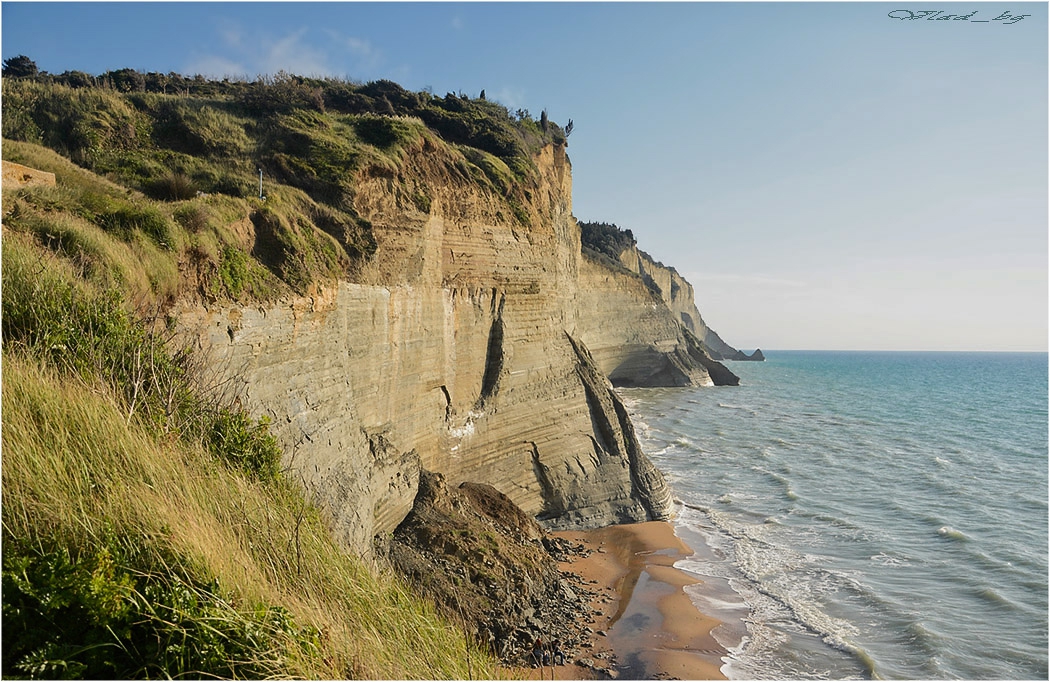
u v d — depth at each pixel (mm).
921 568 23578
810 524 28781
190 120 23953
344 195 20766
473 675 8664
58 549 5031
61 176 14914
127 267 10109
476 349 26219
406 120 27500
